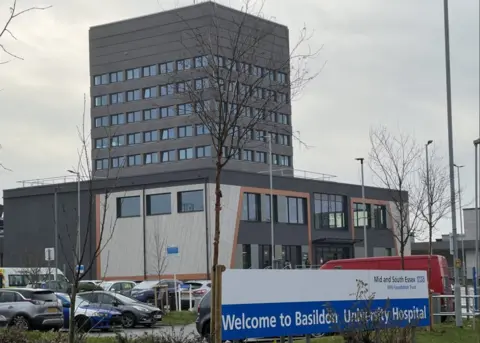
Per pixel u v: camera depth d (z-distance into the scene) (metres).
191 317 32.28
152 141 89.38
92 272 60.41
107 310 25.89
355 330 12.50
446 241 86.25
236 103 13.86
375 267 28.62
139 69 90.38
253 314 11.12
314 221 64.81
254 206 59.47
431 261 27.69
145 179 58.91
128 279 58.66
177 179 57.50
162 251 57.38
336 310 12.50
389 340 13.27
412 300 14.34
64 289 36.84
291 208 62.91
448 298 26.16
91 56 94.00
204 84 15.62
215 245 12.72
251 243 58.41
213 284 10.74
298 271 11.92
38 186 65.06
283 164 88.69
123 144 90.81
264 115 14.90
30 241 65.00
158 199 58.38
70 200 62.66
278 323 11.48
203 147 86.12
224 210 56.41
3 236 68.69
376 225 71.62
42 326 24.70
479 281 33.91
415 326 14.17
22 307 24.55
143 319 27.27
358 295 12.94
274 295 11.48
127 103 91.19
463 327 22.11
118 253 59.41
